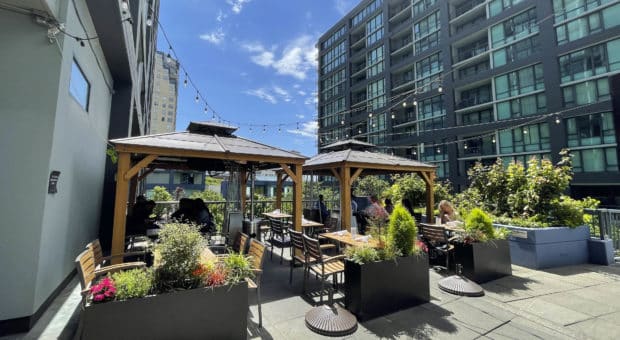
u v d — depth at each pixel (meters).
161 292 2.19
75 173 3.90
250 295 3.74
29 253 2.68
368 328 2.88
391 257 3.31
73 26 3.47
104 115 5.84
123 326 1.99
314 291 3.91
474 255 4.21
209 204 8.73
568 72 15.66
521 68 17.86
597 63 14.58
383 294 3.18
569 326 2.94
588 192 15.20
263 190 29.36
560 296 3.74
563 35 15.94
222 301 2.35
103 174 5.96
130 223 5.24
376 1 30.84
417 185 10.55
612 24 14.06
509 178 6.63
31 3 2.73
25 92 2.77
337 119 35.97
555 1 16.33
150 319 2.07
